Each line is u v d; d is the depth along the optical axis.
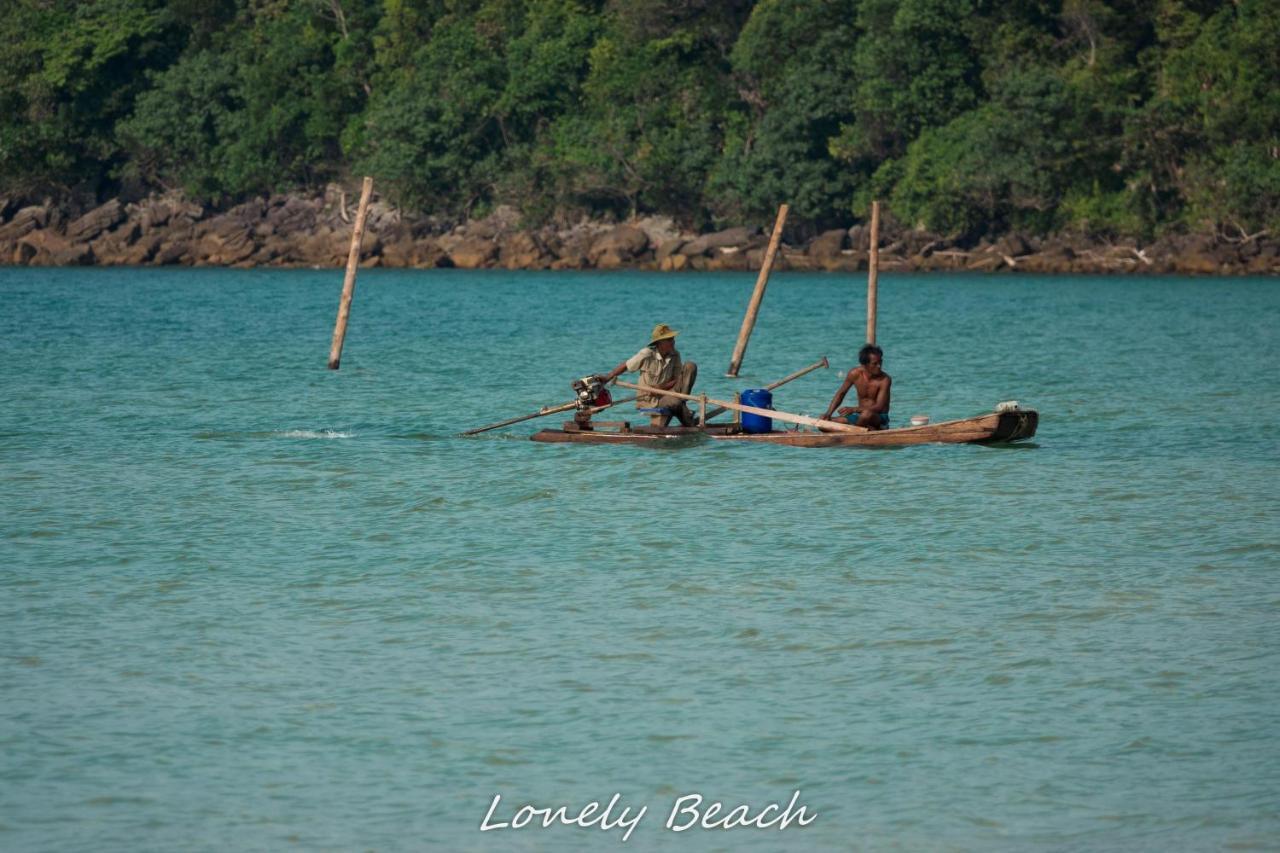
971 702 44.56
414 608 54.16
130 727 42.44
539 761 40.44
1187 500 75.06
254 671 47.09
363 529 67.81
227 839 36.00
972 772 39.69
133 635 50.75
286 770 39.78
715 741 41.69
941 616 53.28
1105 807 37.62
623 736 42.03
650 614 53.47
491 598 55.62
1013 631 51.44
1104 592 56.62
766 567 60.53
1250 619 52.88
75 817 37.00
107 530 67.25
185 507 72.69
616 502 74.12
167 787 38.72
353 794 38.44
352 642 50.09
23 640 50.12
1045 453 90.25
